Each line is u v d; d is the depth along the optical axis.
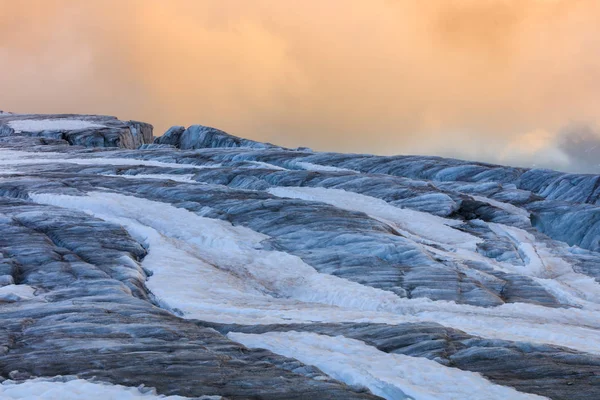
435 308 27.17
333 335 20.36
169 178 50.22
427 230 40.81
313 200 44.16
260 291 29.48
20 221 33.00
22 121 92.38
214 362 15.80
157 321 19.75
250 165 56.56
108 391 13.36
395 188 47.47
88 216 35.09
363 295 28.28
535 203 46.72
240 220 38.62
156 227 36.44
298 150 75.25
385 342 19.38
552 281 33.06
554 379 16.36
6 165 55.00
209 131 82.38
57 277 25.61
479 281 31.89
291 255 34.06
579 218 43.03
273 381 14.74
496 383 15.96
